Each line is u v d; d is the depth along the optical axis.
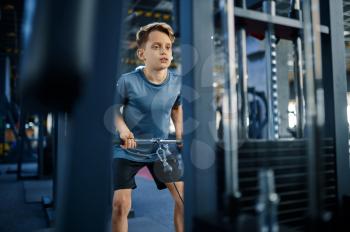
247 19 1.20
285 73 3.57
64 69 0.55
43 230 2.43
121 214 1.66
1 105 9.45
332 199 1.31
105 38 0.77
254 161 1.05
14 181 5.43
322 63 1.47
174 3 2.06
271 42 1.29
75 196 0.76
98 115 0.77
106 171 0.79
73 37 0.56
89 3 0.58
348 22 6.33
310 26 0.81
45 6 0.55
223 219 0.89
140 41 1.81
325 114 1.44
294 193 1.14
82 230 0.76
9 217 2.96
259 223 0.82
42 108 0.59
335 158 1.34
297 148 1.16
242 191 1.02
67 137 0.77
